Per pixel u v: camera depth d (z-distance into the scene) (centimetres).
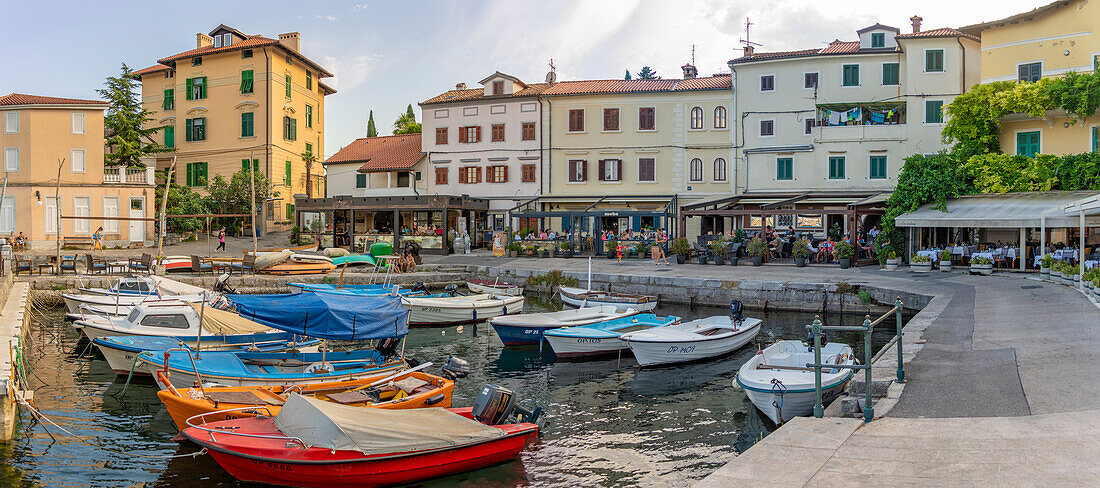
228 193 5434
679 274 3384
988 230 3559
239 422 1272
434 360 2220
